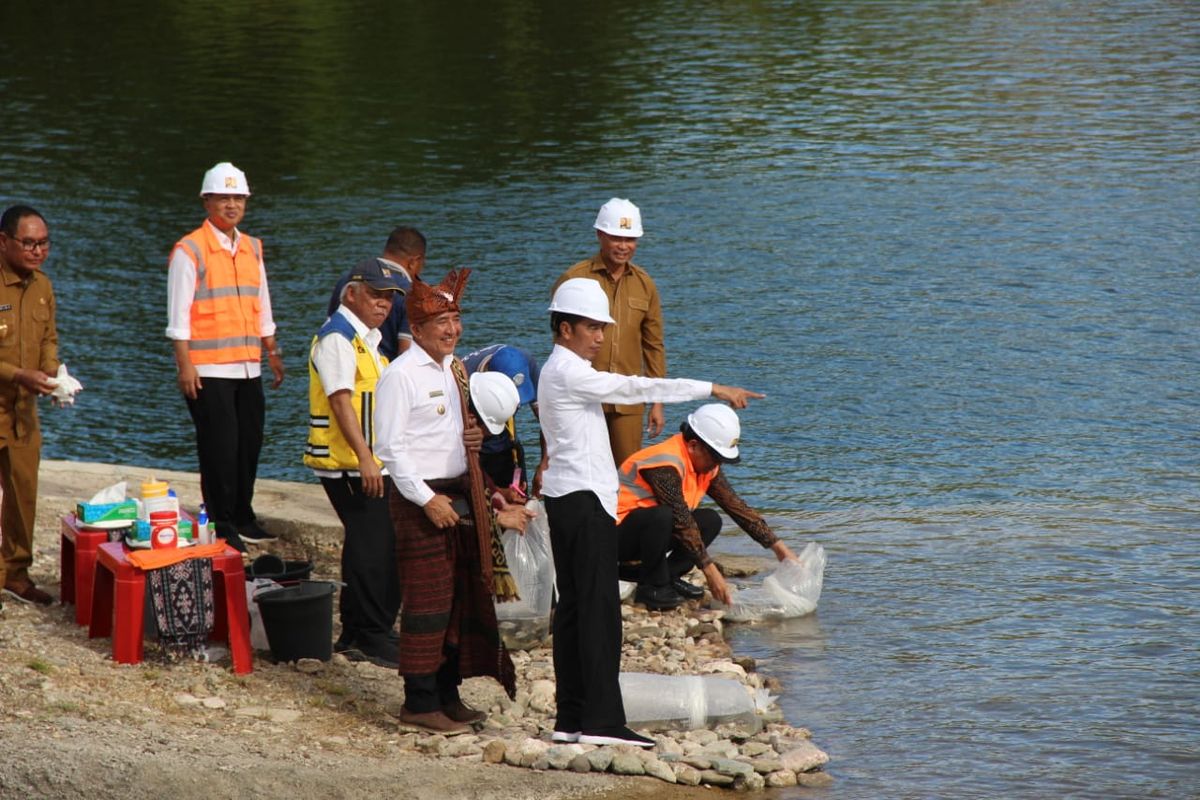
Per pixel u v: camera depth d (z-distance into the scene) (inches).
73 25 3447.3
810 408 1102.4
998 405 1091.3
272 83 2728.8
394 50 3088.1
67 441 1109.1
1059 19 3363.7
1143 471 924.6
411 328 494.0
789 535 805.9
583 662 496.1
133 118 2425.0
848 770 504.4
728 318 1357.0
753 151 2118.6
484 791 460.1
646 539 660.7
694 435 660.7
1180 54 2822.3
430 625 501.4
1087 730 538.0
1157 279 1440.7
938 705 564.1
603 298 489.4
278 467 1049.5
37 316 607.8
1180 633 637.9
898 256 1558.8
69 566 629.9
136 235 1713.8
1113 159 1998.0
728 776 485.4
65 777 438.0
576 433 490.0
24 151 2177.7
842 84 2632.9
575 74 2783.0
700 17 3513.8
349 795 448.5
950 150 2089.1
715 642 639.1
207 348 699.4
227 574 565.3
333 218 1772.9
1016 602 682.2
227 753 469.1
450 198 1868.8
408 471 487.5
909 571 733.9
